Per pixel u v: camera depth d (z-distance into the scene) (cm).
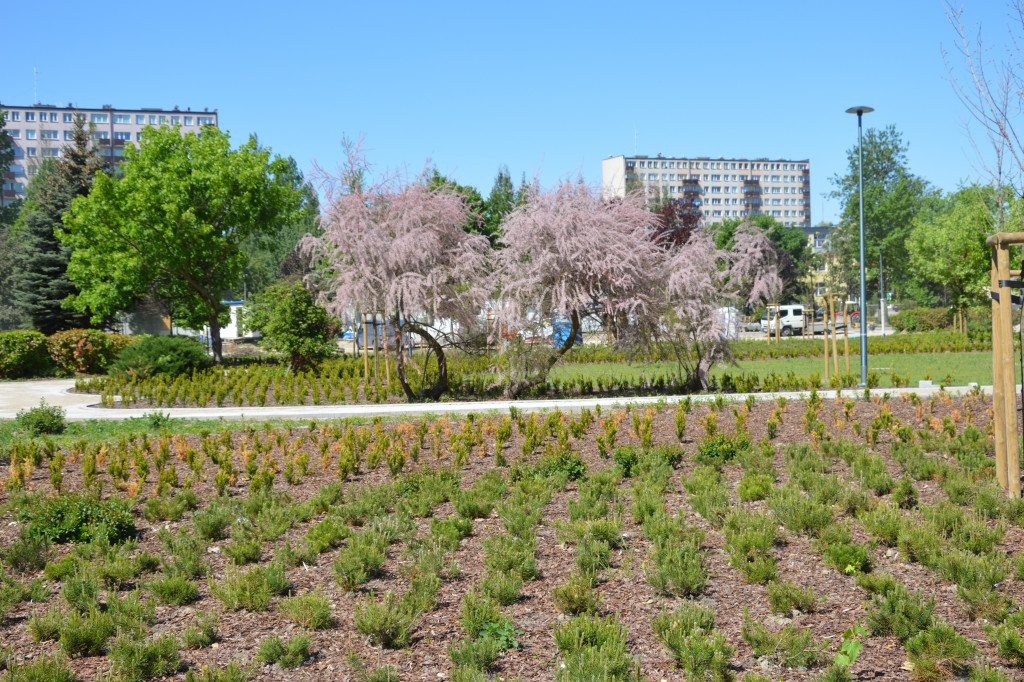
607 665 430
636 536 703
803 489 834
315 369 2481
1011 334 752
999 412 789
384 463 1070
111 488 941
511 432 1267
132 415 1658
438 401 1847
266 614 554
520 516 725
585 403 1650
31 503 812
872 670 450
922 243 4719
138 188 3416
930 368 2531
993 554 598
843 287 6619
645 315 1847
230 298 7219
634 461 957
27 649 498
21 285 4172
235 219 3612
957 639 451
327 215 1794
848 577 587
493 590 561
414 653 489
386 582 610
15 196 13250
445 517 790
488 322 1884
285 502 836
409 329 1875
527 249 1811
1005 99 1030
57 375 3120
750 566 587
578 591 542
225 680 441
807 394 1684
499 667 464
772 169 16325
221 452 1102
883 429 1202
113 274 3416
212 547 709
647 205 2000
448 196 1845
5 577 611
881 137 7150
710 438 1045
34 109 13350
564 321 1923
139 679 457
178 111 14112
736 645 484
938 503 730
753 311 2064
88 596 563
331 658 484
